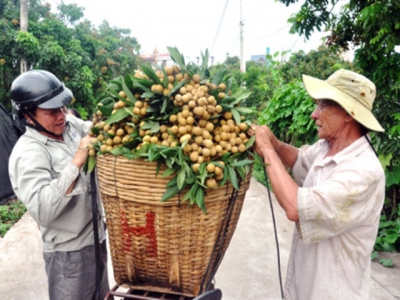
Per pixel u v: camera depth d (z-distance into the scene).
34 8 12.89
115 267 1.63
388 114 3.78
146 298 1.56
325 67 9.98
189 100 1.47
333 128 1.63
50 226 1.89
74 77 11.97
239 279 3.56
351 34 4.20
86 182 1.93
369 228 1.58
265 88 10.38
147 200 1.41
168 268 1.52
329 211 1.46
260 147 1.64
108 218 1.56
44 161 1.83
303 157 2.00
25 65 11.17
